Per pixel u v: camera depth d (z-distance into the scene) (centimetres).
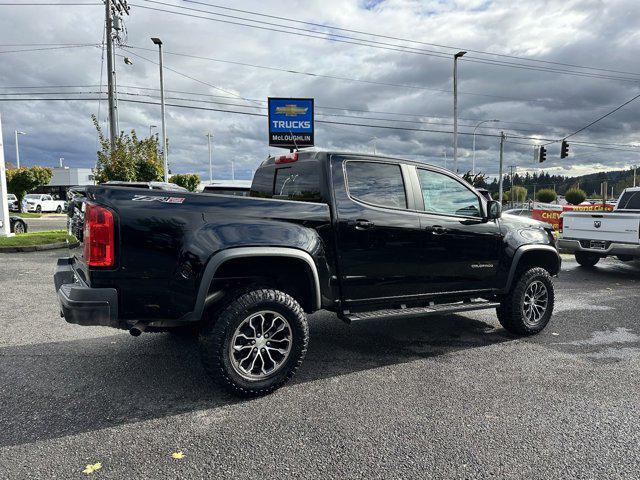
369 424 323
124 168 2122
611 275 998
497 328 579
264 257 376
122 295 330
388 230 433
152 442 297
